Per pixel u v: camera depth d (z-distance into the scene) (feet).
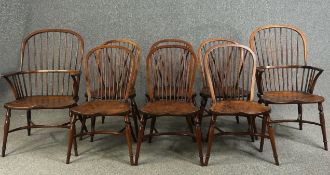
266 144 9.78
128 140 8.47
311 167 8.32
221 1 12.01
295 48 12.15
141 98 12.55
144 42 12.30
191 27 12.16
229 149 9.46
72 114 8.60
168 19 12.14
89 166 8.52
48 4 12.30
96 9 12.20
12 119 11.96
